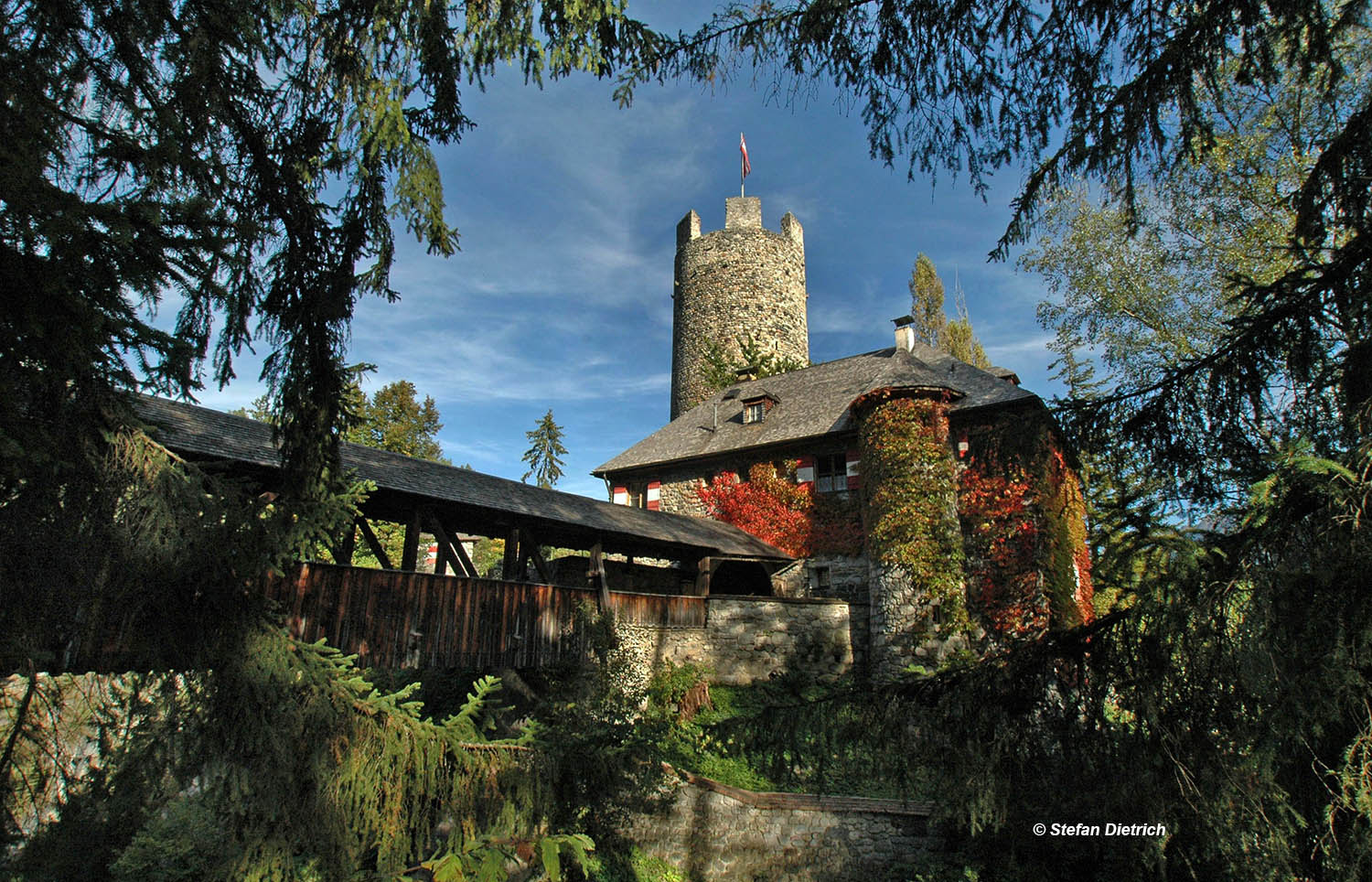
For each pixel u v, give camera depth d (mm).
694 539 14828
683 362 30828
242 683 2959
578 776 3893
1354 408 2404
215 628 2945
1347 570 1967
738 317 29594
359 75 3199
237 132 2941
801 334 31031
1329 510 2090
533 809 3645
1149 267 13750
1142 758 2553
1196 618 2291
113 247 2176
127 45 2426
